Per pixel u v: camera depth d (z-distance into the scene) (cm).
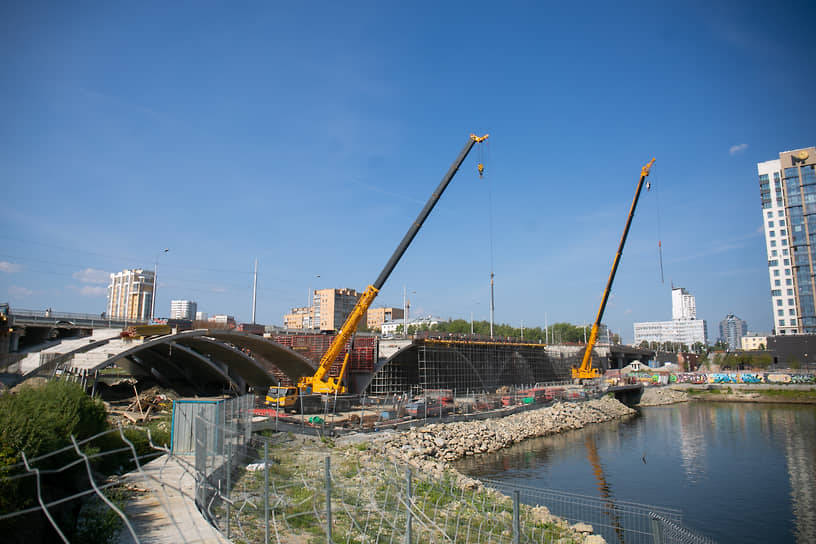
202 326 7988
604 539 2927
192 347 8306
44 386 2678
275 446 4194
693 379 14862
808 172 17750
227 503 1928
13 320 6347
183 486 2231
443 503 2823
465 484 3541
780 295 18138
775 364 16550
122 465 2603
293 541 1895
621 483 4944
